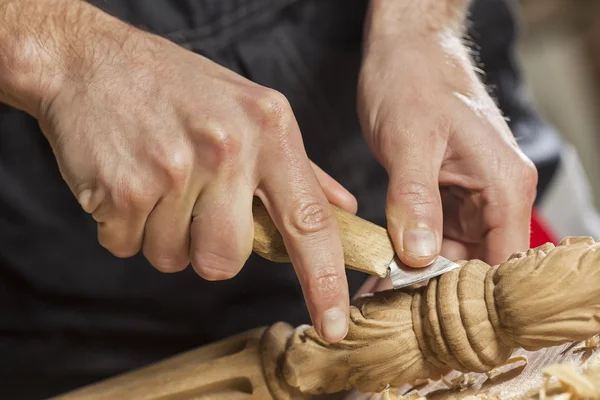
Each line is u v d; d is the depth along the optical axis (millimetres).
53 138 876
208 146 792
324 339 789
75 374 1393
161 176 809
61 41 868
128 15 1258
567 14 3133
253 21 1322
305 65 1362
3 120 1238
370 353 799
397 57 1089
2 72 869
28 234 1296
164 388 885
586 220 1702
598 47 3189
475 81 1087
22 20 869
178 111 813
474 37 1495
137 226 860
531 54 3299
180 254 882
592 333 737
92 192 853
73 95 852
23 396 1403
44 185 1284
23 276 1319
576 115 3371
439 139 988
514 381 801
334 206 856
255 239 842
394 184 923
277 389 861
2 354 1368
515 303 739
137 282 1342
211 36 1303
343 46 1381
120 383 912
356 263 815
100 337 1379
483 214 1000
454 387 846
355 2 1354
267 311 1407
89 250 1314
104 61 852
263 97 802
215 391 889
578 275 725
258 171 815
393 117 1015
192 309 1380
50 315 1352
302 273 798
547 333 741
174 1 1275
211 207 814
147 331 1384
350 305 837
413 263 812
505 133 1024
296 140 814
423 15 1162
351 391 920
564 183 1677
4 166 1266
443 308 764
